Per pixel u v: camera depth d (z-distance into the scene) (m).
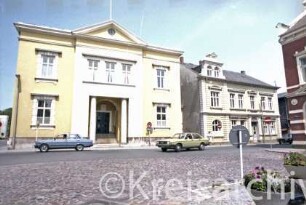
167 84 32.03
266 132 40.28
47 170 10.78
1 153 19.44
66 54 26.59
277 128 41.56
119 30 29.05
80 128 26.00
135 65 29.84
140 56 30.22
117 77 28.66
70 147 22.05
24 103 24.22
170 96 31.92
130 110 28.95
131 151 21.84
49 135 24.84
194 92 36.38
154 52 31.61
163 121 31.25
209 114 35.09
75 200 6.29
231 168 11.21
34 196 6.63
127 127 28.92
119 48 29.03
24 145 23.73
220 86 36.88
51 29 25.83
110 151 21.69
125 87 28.92
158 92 31.22
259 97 40.75
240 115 37.94
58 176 9.42
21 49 24.67
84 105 26.48
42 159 15.06
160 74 31.95
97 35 27.91
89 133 26.78
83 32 27.00
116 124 29.86
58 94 25.62
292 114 21.16
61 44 26.44
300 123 20.44
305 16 20.81
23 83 24.38
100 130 29.34
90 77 27.33
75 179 8.86
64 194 6.84
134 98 29.31
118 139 29.36
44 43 25.69
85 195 6.75
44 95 25.05
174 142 21.72
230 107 37.31
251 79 43.22
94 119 27.00
